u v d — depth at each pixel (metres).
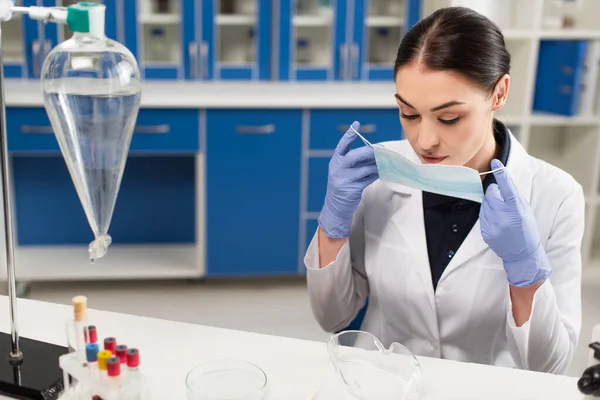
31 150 2.85
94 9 0.96
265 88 3.20
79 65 0.94
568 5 3.34
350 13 3.27
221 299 3.10
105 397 0.89
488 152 1.33
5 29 3.12
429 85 1.09
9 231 1.03
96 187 1.03
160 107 2.86
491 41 1.11
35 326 1.22
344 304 1.46
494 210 1.15
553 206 1.36
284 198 3.09
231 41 3.31
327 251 1.40
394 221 1.42
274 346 1.18
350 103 2.96
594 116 3.25
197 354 1.15
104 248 1.05
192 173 3.37
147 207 3.39
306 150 3.03
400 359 1.08
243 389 1.00
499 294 1.34
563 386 1.08
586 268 3.47
